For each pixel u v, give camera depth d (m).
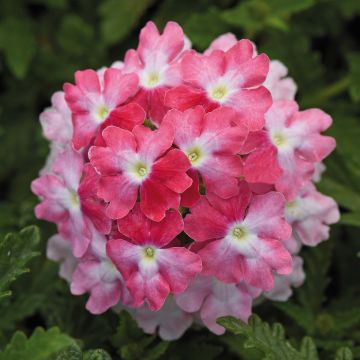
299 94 0.26
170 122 0.17
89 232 0.18
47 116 0.19
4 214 0.24
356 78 0.25
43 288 0.22
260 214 0.17
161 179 0.17
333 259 0.24
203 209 0.17
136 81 0.18
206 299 0.18
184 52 0.19
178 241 0.18
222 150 0.17
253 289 0.18
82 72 0.19
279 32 0.26
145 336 0.20
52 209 0.19
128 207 0.17
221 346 0.21
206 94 0.18
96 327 0.21
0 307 0.21
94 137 0.18
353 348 0.20
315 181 0.20
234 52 0.18
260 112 0.17
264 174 0.17
